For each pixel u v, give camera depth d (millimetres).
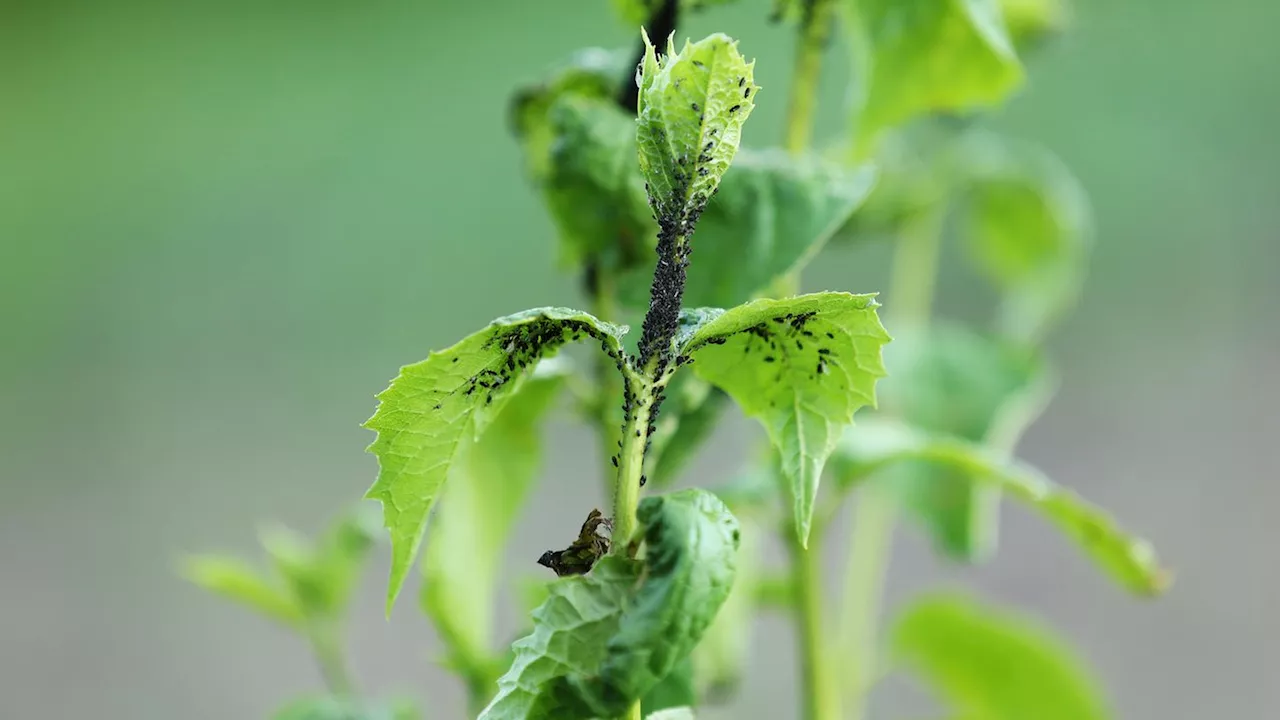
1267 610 1424
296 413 1899
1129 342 1818
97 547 1679
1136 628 1411
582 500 1578
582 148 588
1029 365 726
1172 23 2031
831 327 507
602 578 500
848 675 730
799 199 580
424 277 2125
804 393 515
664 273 505
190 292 2125
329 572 688
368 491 504
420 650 1323
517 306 2064
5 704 1461
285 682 1451
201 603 1585
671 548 495
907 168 792
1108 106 1986
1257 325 1814
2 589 1619
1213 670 1378
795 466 513
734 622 629
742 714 1289
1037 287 867
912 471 699
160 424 1886
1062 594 1417
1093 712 702
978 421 712
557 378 610
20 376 1960
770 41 1800
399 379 499
